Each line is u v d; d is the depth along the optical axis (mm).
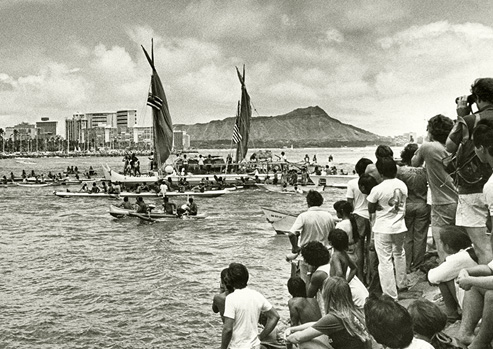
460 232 7539
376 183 9664
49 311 18266
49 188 73688
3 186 75812
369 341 6547
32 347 15117
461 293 7332
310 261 8336
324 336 7105
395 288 9320
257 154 90625
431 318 5141
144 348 14984
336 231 8227
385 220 9312
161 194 60062
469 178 7801
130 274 23875
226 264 25906
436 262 10883
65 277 23297
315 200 10305
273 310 8305
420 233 10805
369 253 10570
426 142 9398
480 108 7688
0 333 16125
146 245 31453
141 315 17844
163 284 21922
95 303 19250
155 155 71562
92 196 60719
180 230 37344
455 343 5918
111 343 15375
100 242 32594
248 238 33875
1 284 22016
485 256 7801
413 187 10609
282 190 66938
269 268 24625
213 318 17469
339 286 6660
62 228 38344
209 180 71000
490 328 6160
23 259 27328
